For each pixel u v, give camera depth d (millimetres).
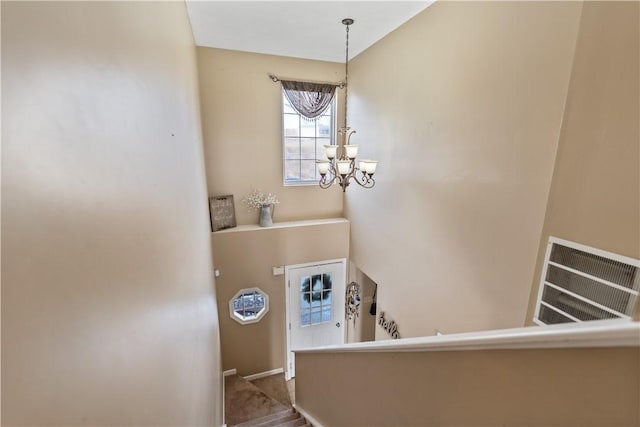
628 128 1411
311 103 4496
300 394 2936
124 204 865
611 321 541
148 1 1288
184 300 1734
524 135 1988
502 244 2211
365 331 5324
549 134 1823
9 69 426
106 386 677
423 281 3135
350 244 4934
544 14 1812
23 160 448
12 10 435
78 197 603
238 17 3121
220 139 4246
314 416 2553
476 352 876
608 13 1464
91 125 679
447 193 2730
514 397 752
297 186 4789
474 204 2445
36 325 462
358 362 1717
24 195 447
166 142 1527
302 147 4754
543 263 1868
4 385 389
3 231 400
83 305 601
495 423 818
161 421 1086
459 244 2629
